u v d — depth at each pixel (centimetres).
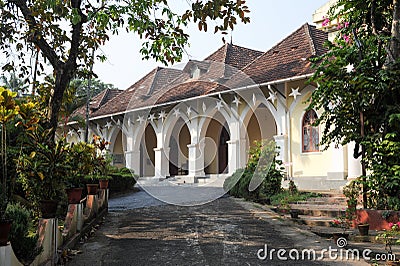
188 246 611
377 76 780
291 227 788
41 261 455
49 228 486
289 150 1540
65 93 1057
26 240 406
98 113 2319
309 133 1503
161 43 832
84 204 933
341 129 862
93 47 1048
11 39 1052
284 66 1582
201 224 788
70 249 578
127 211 1047
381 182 768
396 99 794
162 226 788
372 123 819
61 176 612
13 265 354
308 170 1491
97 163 1055
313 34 1725
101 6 891
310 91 1480
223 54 1859
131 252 577
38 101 927
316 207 1005
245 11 749
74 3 926
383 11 946
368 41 893
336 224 800
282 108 1553
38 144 596
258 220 855
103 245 626
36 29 903
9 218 377
